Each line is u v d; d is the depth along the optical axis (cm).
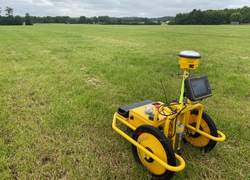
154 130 292
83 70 830
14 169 318
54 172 315
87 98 554
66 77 737
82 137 398
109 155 355
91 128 425
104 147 373
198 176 317
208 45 1717
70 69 839
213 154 360
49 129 417
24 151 352
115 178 311
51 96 570
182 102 304
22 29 3497
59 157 345
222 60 1094
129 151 363
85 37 2239
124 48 1443
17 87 630
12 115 467
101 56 1112
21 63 925
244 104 555
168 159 281
